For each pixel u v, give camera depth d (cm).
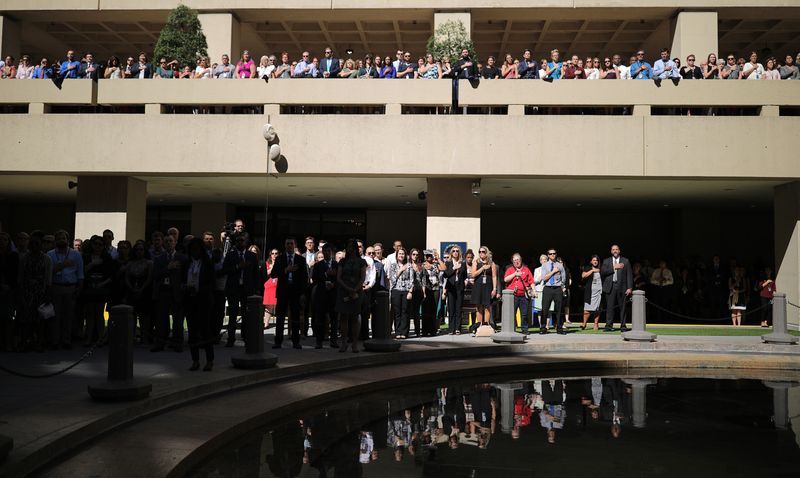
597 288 1638
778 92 1634
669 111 1709
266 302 1600
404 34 2362
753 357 1255
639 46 2403
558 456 587
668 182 1791
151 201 2453
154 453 535
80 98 1686
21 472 466
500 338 1319
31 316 1002
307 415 753
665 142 1642
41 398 680
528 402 848
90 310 1106
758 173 1636
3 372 839
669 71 1642
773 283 1755
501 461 569
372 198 2283
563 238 2678
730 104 1641
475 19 2023
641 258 2520
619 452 603
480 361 1169
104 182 1766
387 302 1175
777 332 1377
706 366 1222
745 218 2619
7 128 1695
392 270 1438
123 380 673
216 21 1942
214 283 877
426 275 1470
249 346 911
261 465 550
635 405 835
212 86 1681
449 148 1662
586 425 716
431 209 1742
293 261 1156
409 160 1666
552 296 1545
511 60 1730
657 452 605
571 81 1656
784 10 1906
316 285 1158
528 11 1948
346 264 1105
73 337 1173
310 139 1673
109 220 1759
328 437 649
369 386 917
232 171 1677
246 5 1931
